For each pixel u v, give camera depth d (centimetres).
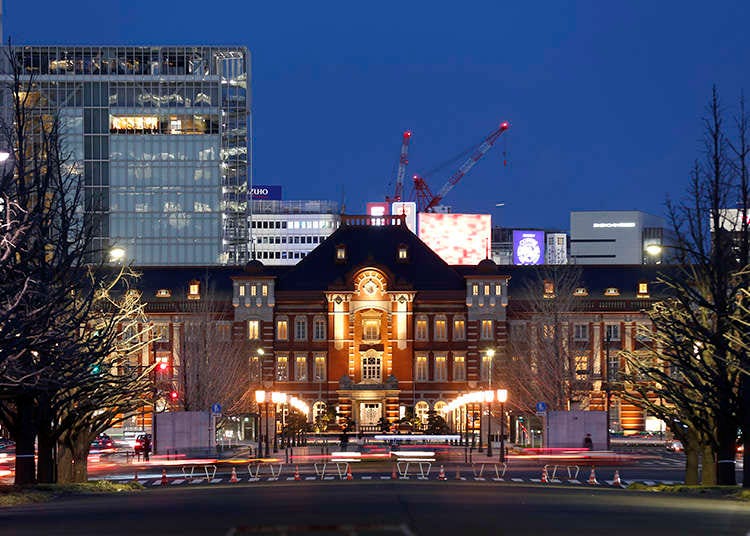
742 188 6247
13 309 4888
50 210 6219
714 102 8706
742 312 6109
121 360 7156
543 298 16925
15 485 6325
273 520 3944
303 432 15175
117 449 13450
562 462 10619
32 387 5506
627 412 16988
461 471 9462
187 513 4441
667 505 5006
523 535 3406
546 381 13475
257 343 17012
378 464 10612
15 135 7912
